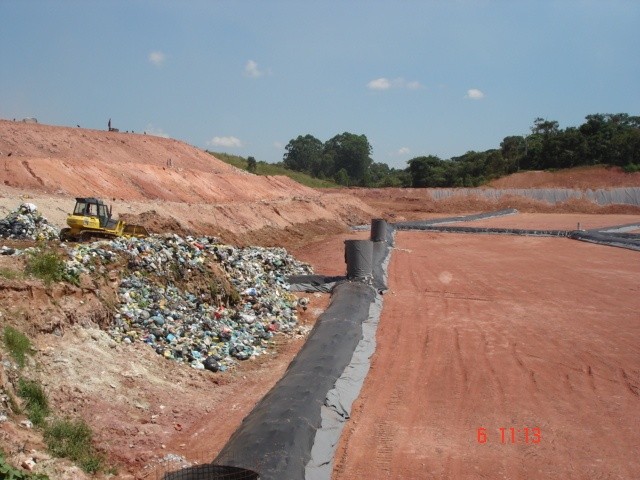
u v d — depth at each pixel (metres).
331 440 11.41
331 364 14.51
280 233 41.88
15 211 22.84
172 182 43.19
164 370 14.04
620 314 22.00
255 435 10.52
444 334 19.06
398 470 10.70
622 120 115.69
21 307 12.45
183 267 18.84
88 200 22.61
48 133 47.28
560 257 36.62
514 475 10.64
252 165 89.94
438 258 35.97
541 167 101.44
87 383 12.05
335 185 104.62
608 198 81.62
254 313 19.62
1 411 9.88
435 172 104.75
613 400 14.02
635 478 10.62
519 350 17.55
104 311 14.79
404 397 13.95
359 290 23.34
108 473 9.91
